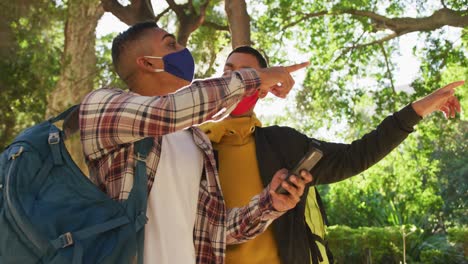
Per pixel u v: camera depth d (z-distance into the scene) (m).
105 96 2.49
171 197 2.65
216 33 15.38
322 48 16.72
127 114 2.40
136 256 2.44
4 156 2.44
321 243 3.45
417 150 16.83
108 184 2.52
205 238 2.84
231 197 3.31
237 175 3.35
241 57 3.61
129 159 2.54
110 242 2.35
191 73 2.84
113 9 11.20
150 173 2.63
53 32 14.59
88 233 2.31
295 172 2.58
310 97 17.09
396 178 16.98
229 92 2.45
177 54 2.79
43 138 2.44
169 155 2.72
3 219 2.30
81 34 13.81
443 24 14.93
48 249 2.25
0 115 14.16
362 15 15.78
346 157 3.34
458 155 31.05
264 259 3.22
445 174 31.95
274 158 3.38
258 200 2.85
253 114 3.49
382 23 15.52
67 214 2.32
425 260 20.72
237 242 2.99
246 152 3.40
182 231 2.65
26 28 13.54
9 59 13.48
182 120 2.38
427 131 16.61
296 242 3.24
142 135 2.40
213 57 15.32
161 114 2.36
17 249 2.27
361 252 20.66
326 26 16.67
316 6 16.30
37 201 2.32
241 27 10.88
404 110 3.28
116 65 2.85
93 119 2.46
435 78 15.84
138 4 11.12
